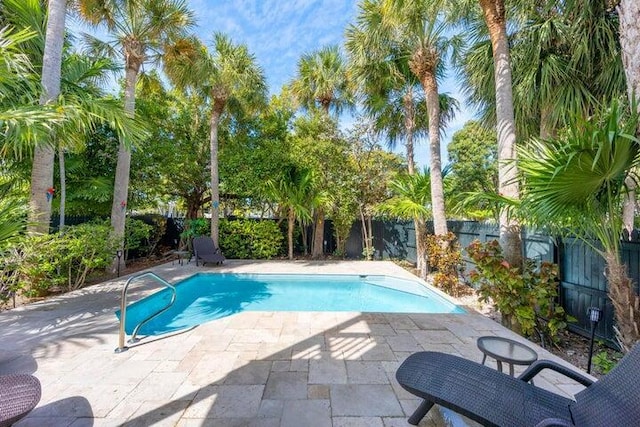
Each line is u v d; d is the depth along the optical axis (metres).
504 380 1.75
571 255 3.75
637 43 2.09
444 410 1.85
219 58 9.05
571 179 2.22
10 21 5.10
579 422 1.46
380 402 2.16
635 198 3.52
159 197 11.38
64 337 3.28
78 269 5.30
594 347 3.32
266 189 9.60
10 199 3.63
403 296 6.61
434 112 6.86
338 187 9.53
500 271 3.58
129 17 6.94
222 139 11.08
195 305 5.91
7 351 2.70
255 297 6.48
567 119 4.64
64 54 6.65
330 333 3.46
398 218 9.84
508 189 3.92
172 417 1.98
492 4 4.18
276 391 2.28
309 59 10.77
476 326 3.72
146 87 8.91
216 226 9.38
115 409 2.05
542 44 4.80
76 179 7.96
